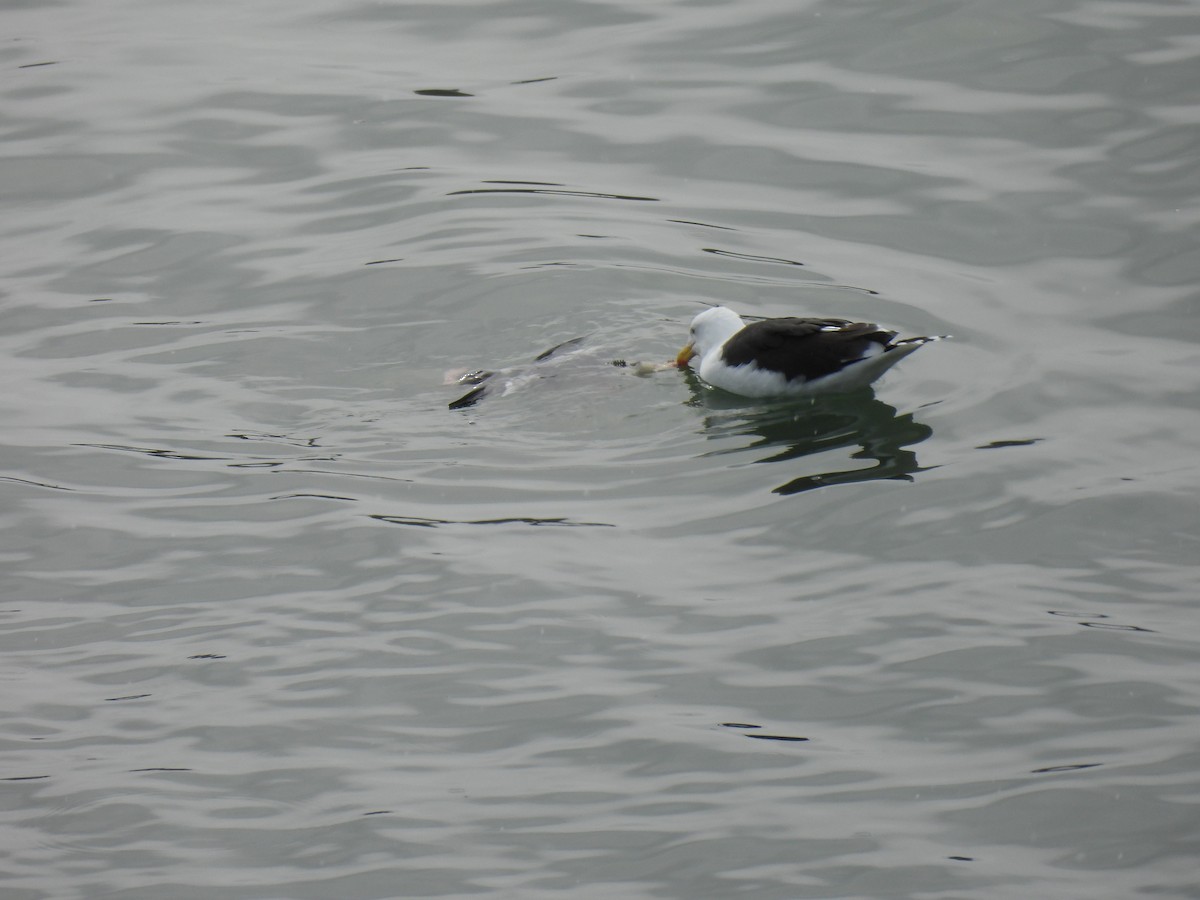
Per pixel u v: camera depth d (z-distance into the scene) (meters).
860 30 36.19
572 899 15.51
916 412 24.08
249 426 24.06
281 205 30.91
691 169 31.50
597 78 35.00
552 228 29.52
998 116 32.50
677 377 25.23
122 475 22.92
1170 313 26.44
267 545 21.20
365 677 18.70
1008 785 16.83
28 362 26.02
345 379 25.27
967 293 27.23
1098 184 30.19
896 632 19.22
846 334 24.23
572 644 19.16
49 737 17.86
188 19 39.19
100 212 30.91
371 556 20.88
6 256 29.48
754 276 27.89
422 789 17.02
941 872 15.68
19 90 35.38
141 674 18.88
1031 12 36.16
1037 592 19.83
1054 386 24.50
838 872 15.74
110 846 16.33
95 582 20.59
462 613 19.73
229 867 16.00
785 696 18.23
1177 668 18.42
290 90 35.12
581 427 23.88
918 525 21.28
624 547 20.98
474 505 21.95
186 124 33.97
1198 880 15.48
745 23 36.97
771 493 22.09
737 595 19.97
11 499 22.34
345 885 15.76
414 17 38.59
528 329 26.53
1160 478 22.02
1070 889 15.44
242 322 27.03
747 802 16.69
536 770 17.22
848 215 29.77
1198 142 31.05
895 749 17.41
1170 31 34.81
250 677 18.77
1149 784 16.73
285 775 17.23
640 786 16.98
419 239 29.39
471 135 33.03
